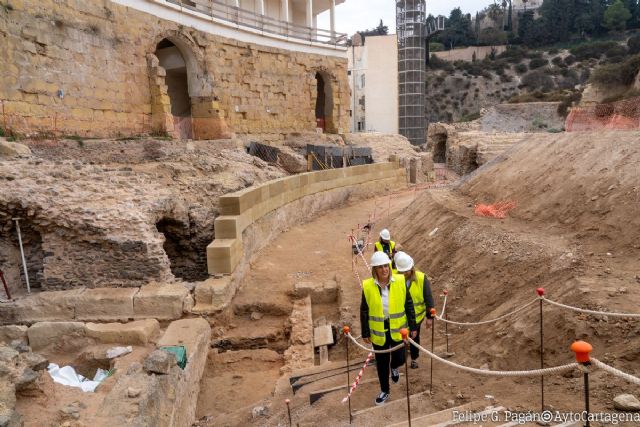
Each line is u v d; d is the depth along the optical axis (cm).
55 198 955
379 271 569
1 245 950
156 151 1609
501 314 723
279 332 1006
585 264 704
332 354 921
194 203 1261
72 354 802
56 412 521
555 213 948
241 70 2606
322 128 3431
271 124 2827
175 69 2586
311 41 3083
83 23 1655
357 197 2344
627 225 754
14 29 1372
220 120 2370
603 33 9075
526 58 8738
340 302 1086
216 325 959
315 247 1524
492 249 912
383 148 3178
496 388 564
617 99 3638
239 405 781
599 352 536
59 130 1547
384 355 585
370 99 5622
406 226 1449
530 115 4406
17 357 537
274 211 1583
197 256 1250
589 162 988
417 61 5538
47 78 1496
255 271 1282
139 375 601
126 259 959
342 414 596
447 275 985
